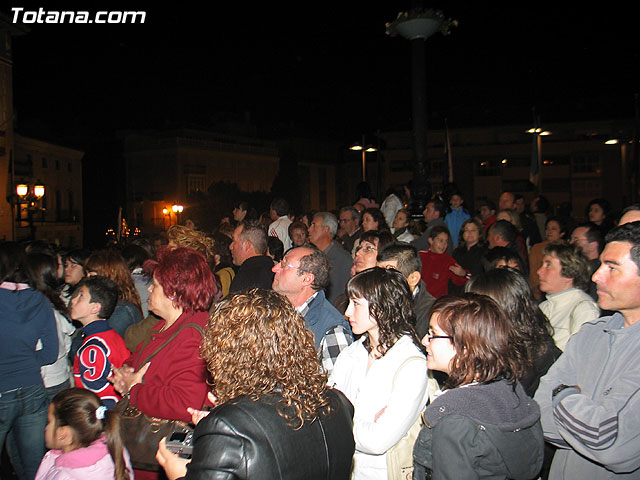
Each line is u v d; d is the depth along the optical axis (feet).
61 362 13.87
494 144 148.77
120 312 14.37
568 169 144.25
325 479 6.00
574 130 143.95
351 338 11.30
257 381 5.96
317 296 11.94
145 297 16.84
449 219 30.86
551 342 9.61
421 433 7.62
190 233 15.98
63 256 18.17
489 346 7.09
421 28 28.66
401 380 8.65
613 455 6.70
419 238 23.61
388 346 9.14
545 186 146.00
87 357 11.59
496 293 9.52
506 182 148.97
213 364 6.19
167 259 10.37
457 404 6.86
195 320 9.95
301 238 21.15
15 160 107.76
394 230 27.55
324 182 195.72
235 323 6.14
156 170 153.69
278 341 6.09
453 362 7.27
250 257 16.07
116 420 9.67
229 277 18.99
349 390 9.65
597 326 8.03
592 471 7.50
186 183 152.97
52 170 123.85
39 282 13.47
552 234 20.99
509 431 6.75
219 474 5.41
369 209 24.12
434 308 7.65
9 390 12.04
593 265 15.67
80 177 137.18
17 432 12.48
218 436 5.58
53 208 123.75
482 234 23.30
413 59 29.53
